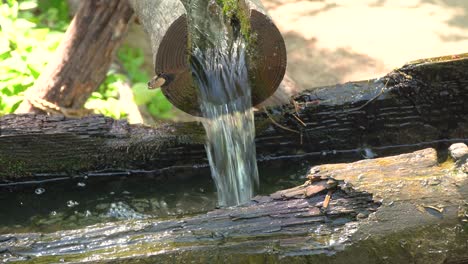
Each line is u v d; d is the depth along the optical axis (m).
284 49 3.87
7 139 4.25
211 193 4.41
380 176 3.37
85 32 5.17
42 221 4.22
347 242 3.21
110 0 5.09
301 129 4.49
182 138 4.41
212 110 4.00
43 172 4.44
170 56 3.75
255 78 3.96
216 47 3.83
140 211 4.29
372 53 6.54
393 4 7.37
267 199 3.39
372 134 4.57
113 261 3.15
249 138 4.21
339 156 4.61
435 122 4.57
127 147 4.39
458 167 3.40
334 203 3.33
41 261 3.15
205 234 3.25
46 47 6.10
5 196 4.41
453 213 3.27
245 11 3.72
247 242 3.21
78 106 5.44
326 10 7.32
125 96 5.94
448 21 6.99
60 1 7.00
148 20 4.02
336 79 6.22
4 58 5.96
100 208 4.32
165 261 3.17
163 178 4.52
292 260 3.18
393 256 3.25
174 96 3.98
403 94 4.46
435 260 3.27
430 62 4.39
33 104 5.30
